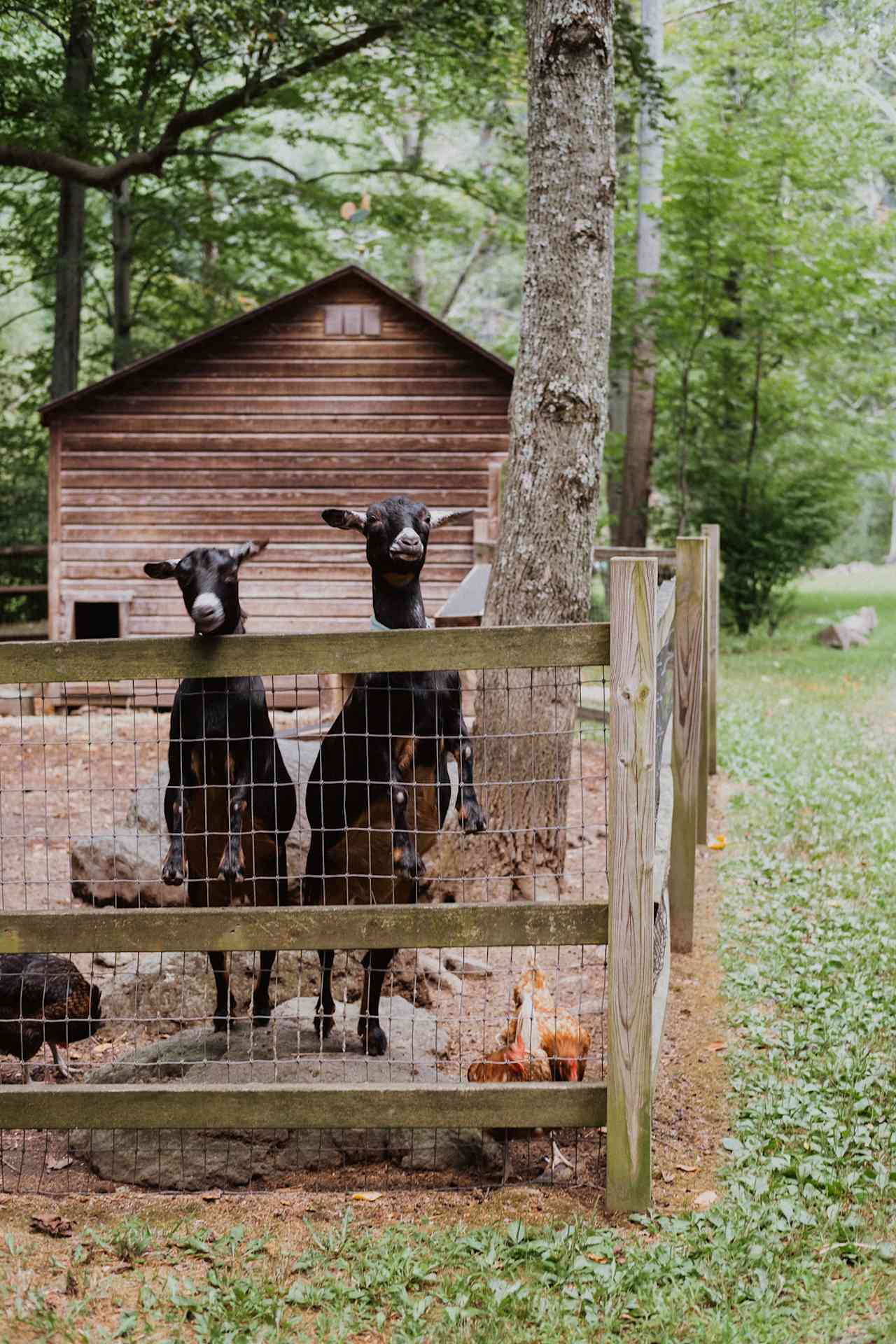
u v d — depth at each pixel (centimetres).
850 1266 407
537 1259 412
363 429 1697
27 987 529
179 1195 468
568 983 684
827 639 2164
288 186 2361
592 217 748
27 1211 454
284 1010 569
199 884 536
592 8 733
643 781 431
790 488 2344
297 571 1714
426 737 494
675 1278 399
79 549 1720
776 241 2230
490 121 2022
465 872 786
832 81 2603
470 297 4097
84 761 1240
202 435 1708
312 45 1662
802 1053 577
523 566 766
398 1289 393
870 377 2552
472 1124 446
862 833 952
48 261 2611
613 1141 441
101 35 1881
